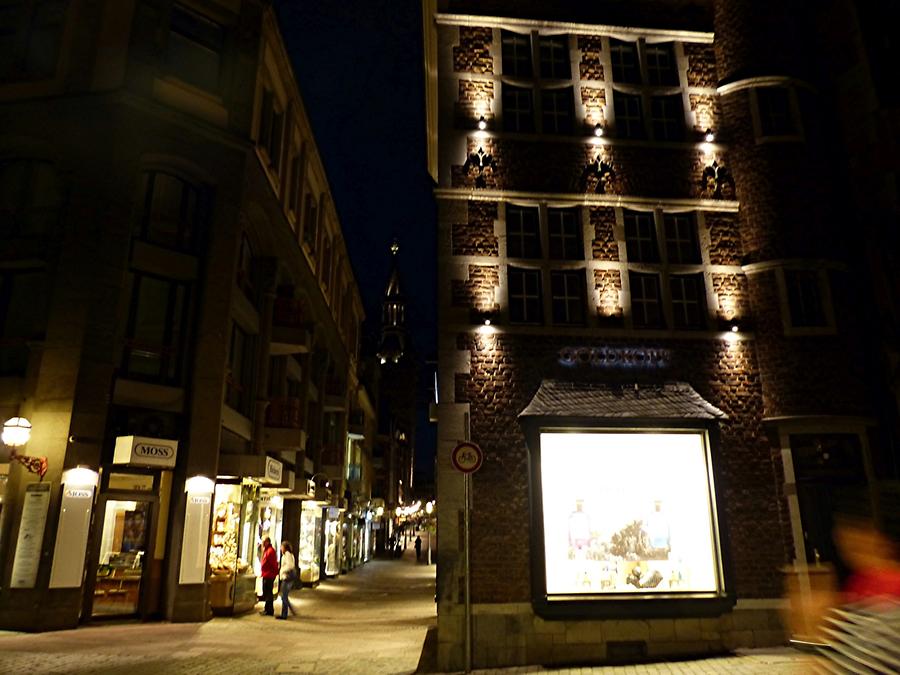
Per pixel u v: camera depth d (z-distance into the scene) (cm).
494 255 1173
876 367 1197
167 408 1609
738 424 1144
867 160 1295
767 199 1241
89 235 1548
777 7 1365
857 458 1142
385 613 1825
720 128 1305
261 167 1969
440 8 1291
